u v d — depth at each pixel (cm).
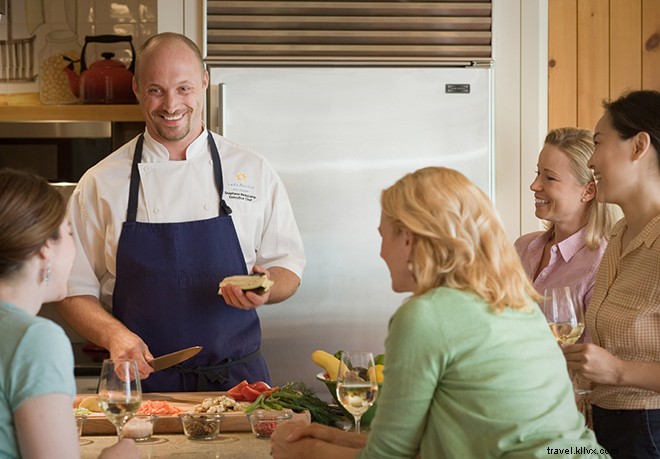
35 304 158
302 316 346
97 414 212
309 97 345
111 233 278
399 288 169
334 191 346
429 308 158
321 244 346
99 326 260
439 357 156
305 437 185
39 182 158
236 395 235
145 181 280
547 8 361
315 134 345
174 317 274
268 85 345
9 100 414
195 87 278
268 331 346
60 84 412
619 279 224
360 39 350
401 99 347
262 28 349
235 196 284
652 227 216
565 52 365
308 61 349
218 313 275
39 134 385
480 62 353
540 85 360
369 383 187
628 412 221
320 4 349
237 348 276
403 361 157
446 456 156
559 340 217
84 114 387
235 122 344
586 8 364
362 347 346
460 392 156
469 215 161
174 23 351
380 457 161
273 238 288
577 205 270
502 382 155
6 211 152
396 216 163
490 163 350
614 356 211
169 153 284
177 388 271
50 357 148
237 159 289
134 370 178
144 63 275
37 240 154
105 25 413
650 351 216
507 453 153
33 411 146
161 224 276
